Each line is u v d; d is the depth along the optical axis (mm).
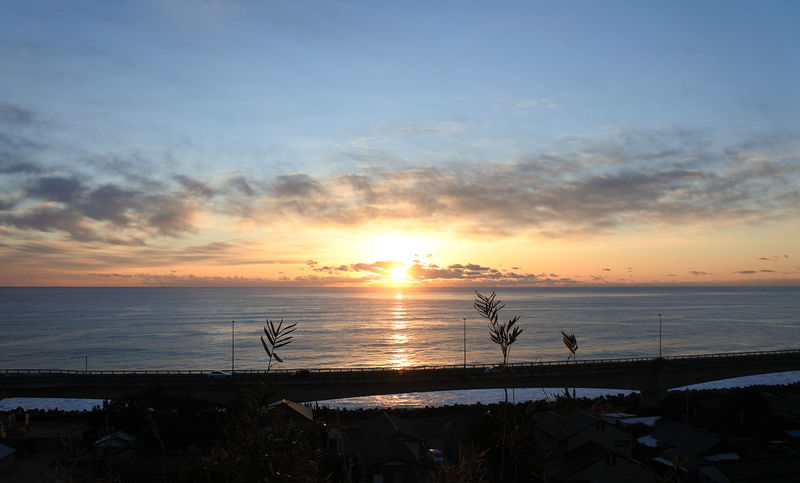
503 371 6473
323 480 5535
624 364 82500
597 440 40062
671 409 72250
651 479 36000
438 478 6379
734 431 57781
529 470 6199
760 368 91375
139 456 39188
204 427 47656
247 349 168000
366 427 50469
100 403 98188
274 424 5312
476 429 37531
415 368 81688
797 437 55719
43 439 49438
